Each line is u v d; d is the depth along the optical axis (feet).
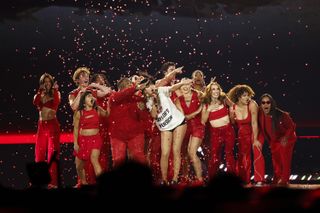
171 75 79.66
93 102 77.82
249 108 82.12
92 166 80.94
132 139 77.15
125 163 28.32
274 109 83.05
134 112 77.46
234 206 31.42
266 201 32.42
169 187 37.76
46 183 42.50
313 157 123.54
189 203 31.09
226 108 82.28
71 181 110.52
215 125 81.82
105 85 83.15
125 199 28.53
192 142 80.07
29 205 34.37
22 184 106.42
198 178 79.87
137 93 78.23
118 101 76.59
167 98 78.64
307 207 31.12
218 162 82.58
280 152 83.15
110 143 82.99
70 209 31.83
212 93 81.35
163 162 78.64
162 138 78.64
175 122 77.97
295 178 107.96
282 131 83.30
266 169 122.72
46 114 82.99
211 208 31.12
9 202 36.55
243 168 82.38
